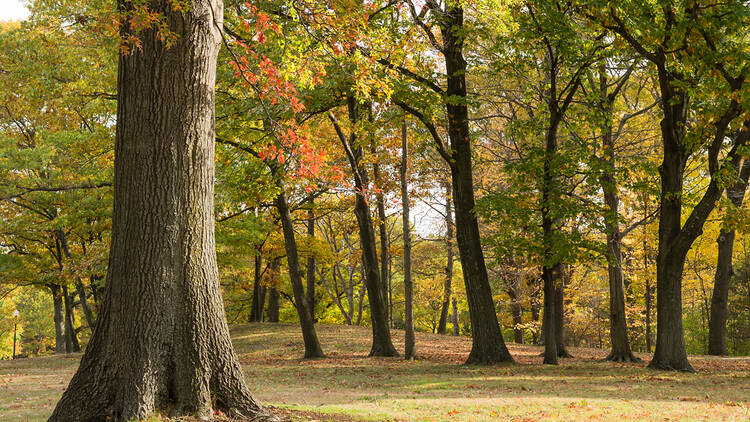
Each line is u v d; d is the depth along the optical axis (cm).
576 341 3828
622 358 1667
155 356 553
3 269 2236
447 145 2425
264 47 898
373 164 2136
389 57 1170
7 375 1366
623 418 694
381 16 1289
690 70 1283
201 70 602
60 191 2173
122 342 555
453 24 1474
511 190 1542
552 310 1570
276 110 1188
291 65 752
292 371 1398
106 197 2180
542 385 1095
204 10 606
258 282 3027
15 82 1700
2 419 631
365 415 664
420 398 894
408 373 1334
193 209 589
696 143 1390
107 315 570
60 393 954
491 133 2464
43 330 5675
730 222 1307
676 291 1416
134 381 543
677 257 1409
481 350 1548
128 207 574
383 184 2158
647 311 2703
